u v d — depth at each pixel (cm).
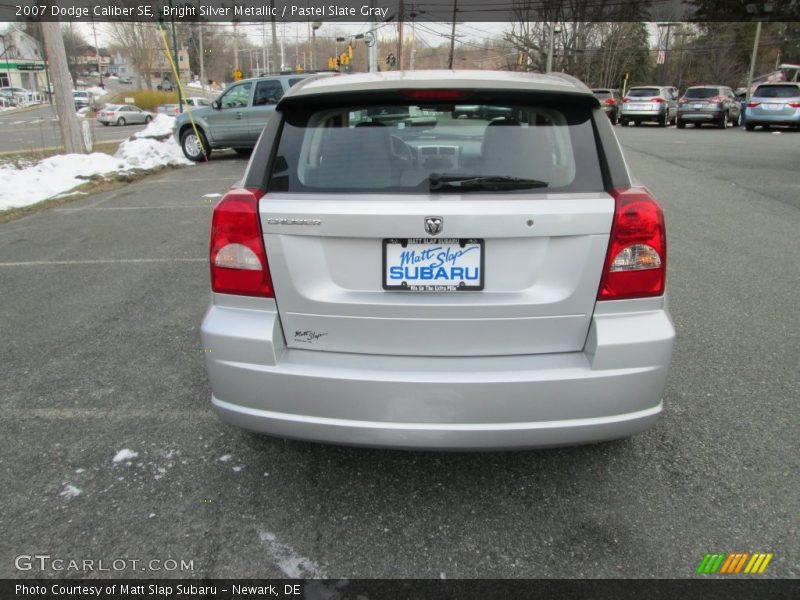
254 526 248
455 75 266
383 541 239
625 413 233
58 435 312
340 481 277
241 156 1744
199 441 307
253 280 236
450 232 221
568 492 267
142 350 413
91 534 243
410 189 231
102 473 282
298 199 231
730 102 2575
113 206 948
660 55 7262
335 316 234
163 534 244
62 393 356
